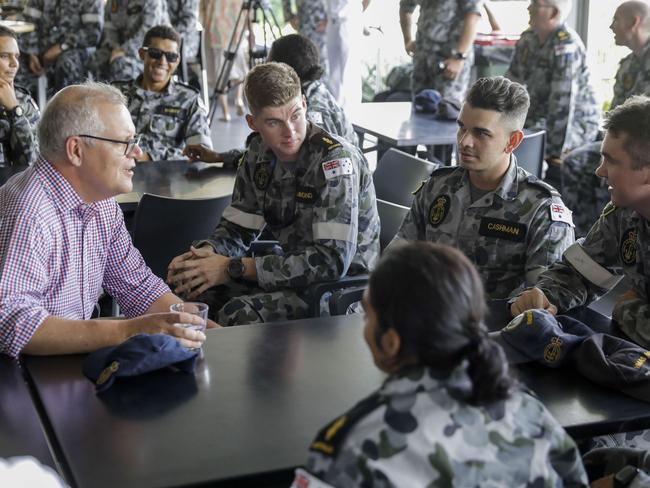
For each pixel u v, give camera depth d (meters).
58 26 7.25
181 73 7.10
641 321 2.29
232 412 1.76
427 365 1.24
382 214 3.46
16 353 2.05
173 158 4.78
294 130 3.04
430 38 6.70
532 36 6.03
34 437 1.65
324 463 1.21
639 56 5.46
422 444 1.20
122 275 2.63
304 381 1.91
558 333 2.04
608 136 2.29
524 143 4.88
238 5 8.84
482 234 2.78
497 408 1.26
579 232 5.33
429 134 5.08
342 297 3.04
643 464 1.76
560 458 1.31
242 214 3.31
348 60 7.49
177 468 1.53
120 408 1.77
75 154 2.29
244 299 3.09
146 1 6.32
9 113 4.37
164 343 1.91
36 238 2.21
